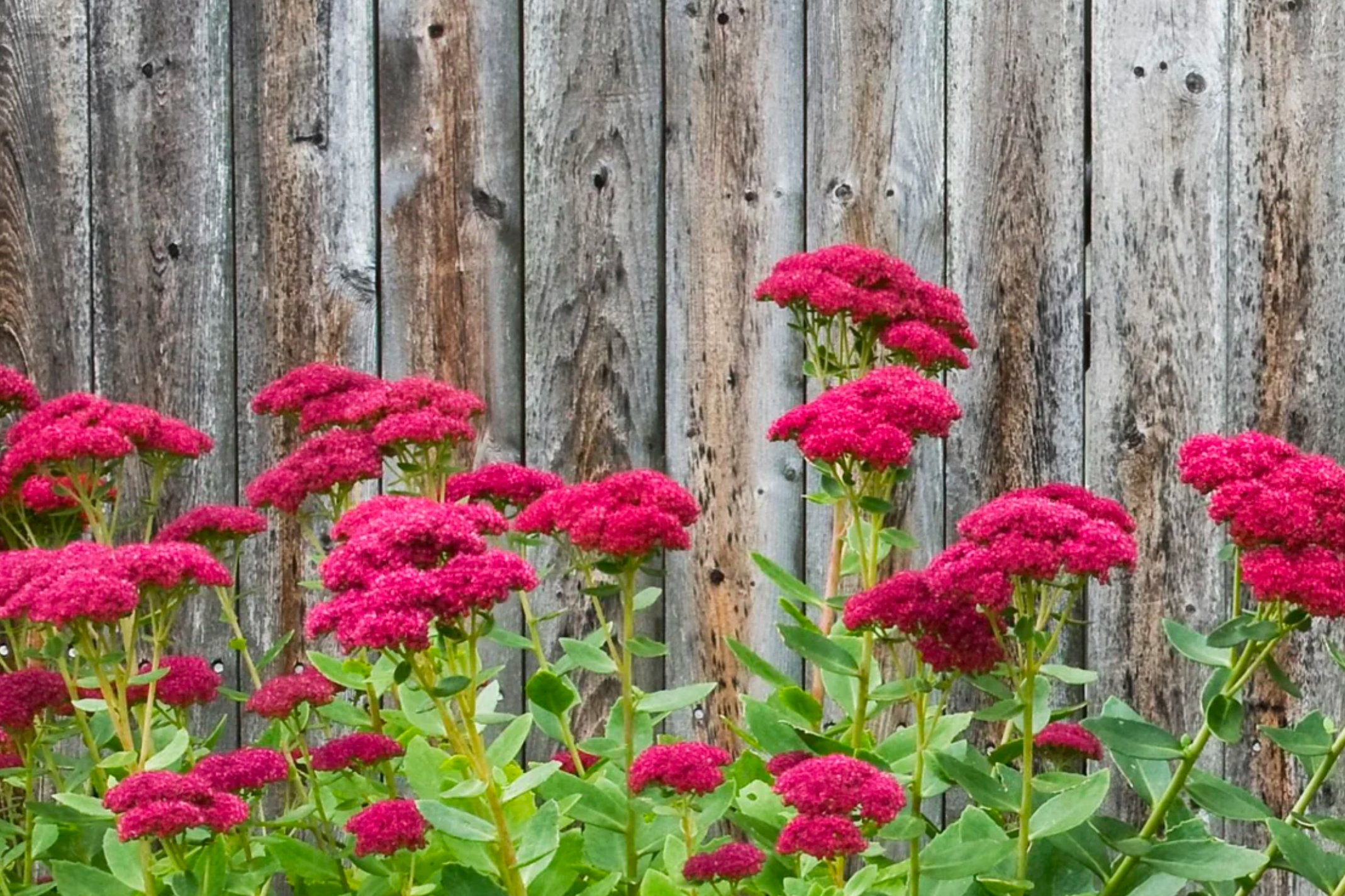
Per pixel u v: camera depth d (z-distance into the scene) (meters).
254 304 4.82
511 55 4.76
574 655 3.11
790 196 4.71
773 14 4.71
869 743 3.41
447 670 3.52
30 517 3.92
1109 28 4.61
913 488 4.68
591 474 4.79
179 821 2.67
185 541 3.69
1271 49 4.55
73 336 4.82
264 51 4.79
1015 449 4.66
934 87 4.66
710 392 4.75
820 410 3.35
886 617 2.86
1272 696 4.56
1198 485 2.84
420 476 3.85
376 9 4.78
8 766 3.44
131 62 4.80
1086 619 4.63
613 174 4.77
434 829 3.17
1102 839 2.92
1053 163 4.62
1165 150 4.60
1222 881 2.97
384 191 4.79
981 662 2.79
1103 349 4.62
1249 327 4.59
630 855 3.04
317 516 3.96
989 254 4.65
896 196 4.68
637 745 3.52
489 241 4.78
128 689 3.36
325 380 3.96
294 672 4.81
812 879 3.14
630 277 4.77
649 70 4.75
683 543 3.00
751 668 3.48
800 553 4.72
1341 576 2.57
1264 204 4.57
